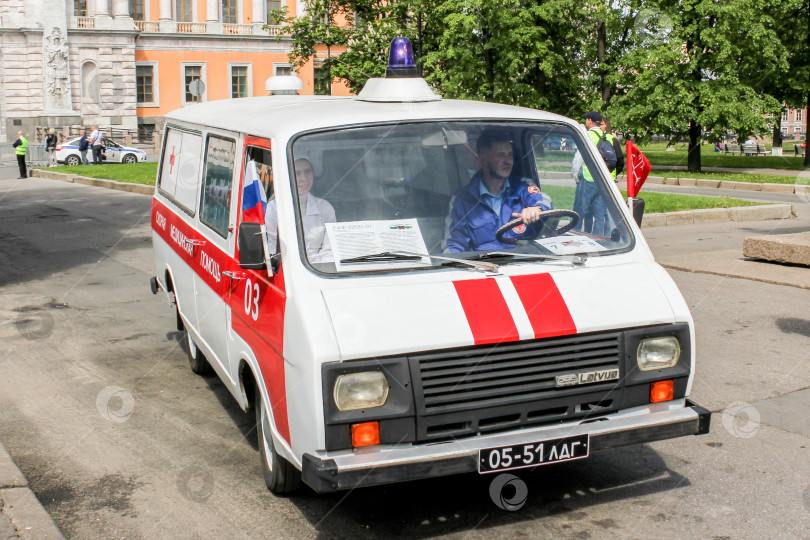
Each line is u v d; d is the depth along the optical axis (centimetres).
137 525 432
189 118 664
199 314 589
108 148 3941
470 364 383
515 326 391
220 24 5909
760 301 905
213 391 655
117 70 5644
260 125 473
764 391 622
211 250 540
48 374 702
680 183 2703
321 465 364
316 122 446
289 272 406
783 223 1609
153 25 5750
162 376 696
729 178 2712
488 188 456
